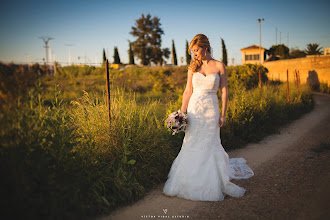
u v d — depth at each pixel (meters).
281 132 6.19
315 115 8.69
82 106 3.56
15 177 1.83
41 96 2.46
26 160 2.00
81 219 2.22
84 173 2.62
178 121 2.93
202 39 2.97
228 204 2.59
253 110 6.01
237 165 3.68
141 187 2.88
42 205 1.94
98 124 3.30
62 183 2.15
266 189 2.87
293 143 5.04
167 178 3.29
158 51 67.31
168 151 3.58
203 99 2.94
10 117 2.00
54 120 2.49
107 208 2.48
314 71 20.98
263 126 6.02
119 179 2.77
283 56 42.88
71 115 3.38
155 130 3.74
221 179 2.83
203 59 3.05
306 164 3.60
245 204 2.55
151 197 2.83
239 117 5.50
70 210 2.18
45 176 2.02
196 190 2.76
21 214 1.82
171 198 2.81
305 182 2.91
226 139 4.93
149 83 17.97
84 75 26.50
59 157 2.32
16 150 1.98
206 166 2.83
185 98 3.29
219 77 3.01
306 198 2.49
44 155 2.10
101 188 2.63
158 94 13.40
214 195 2.71
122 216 2.40
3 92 2.00
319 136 5.48
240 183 3.13
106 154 3.08
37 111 2.33
